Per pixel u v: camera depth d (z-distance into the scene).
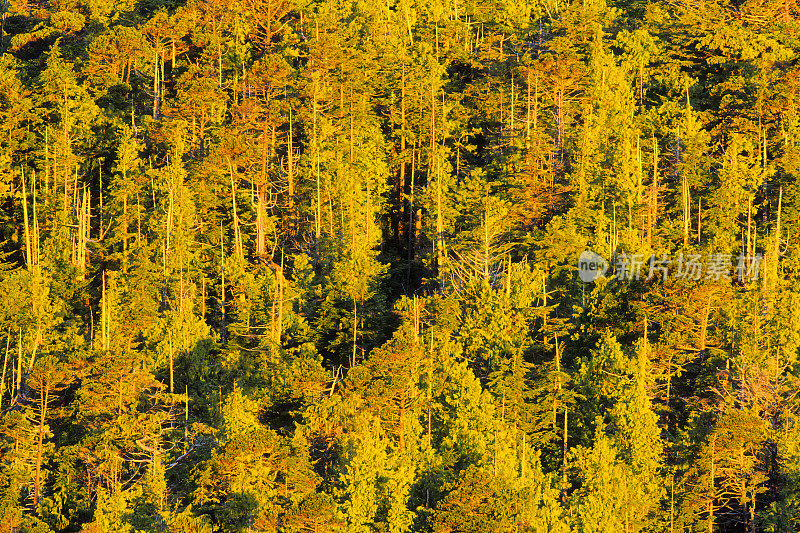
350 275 131.88
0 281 139.62
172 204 143.75
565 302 131.75
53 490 107.25
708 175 157.50
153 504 97.88
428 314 123.88
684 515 100.62
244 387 115.25
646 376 111.25
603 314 122.81
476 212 144.88
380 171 164.88
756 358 111.50
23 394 114.50
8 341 120.94
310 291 134.25
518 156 164.12
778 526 99.88
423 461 101.12
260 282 126.88
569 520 96.75
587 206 149.12
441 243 143.75
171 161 159.50
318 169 155.88
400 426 105.44
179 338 119.50
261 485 97.44
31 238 157.62
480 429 103.69
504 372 112.94
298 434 101.25
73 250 146.25
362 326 129.25
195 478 98.94
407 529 94.06
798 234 145.88
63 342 122.00
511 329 118.06
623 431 105.12
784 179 155.38
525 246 145.62
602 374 111.62
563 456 109.19
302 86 171.00
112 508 96.19
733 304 119.00
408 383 106.12
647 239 141.75
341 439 103.31
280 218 161.12
